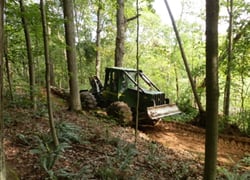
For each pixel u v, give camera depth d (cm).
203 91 1360
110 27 2377
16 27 865
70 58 1023
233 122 1201
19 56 974
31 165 490
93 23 2564
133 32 2517
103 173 503
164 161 683
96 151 626
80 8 2394
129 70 1114
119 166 561
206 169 359
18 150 541
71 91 1039
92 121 928
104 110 1165
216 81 347
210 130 353
